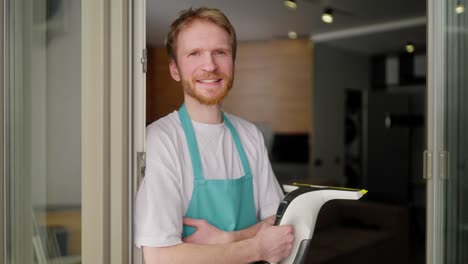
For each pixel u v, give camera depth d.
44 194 1.66
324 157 5.50
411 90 5.85
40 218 1.67
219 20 1.73
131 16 1.42
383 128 5.57
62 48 1.59
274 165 5.38
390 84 6.04
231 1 3.89
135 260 1.49
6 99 1.75
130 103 1.43
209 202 1.65
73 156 1.57
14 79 1.74
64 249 1.61
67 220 1.60
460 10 1.29
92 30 1.44
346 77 5.85
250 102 5.41
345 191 1.45
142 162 1.45
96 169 1.45
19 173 1.73
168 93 4.56
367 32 5.11
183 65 1.74
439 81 1.30
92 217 1.46
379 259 3.58
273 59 5.36
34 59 1.67
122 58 1.41
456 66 1.29
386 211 3.83
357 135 5.78
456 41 1.29
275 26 4.94
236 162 1.77
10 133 1.75
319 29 5.11
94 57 1.44
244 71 5.38
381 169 5.57
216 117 1.74
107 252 1.45
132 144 1.44
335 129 5.70
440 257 1.31
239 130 1.85
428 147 1.32
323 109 5.49
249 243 1.51
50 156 1.64
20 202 1.73
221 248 1.51
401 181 5.43
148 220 1.47
